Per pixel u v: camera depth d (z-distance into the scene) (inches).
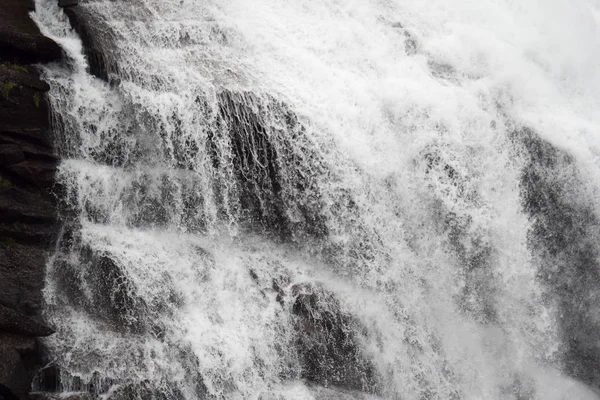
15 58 406.0
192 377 382.9
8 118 388.5
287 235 432.1
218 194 420.5
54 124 402.3
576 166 492.7
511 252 474.9
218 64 453.7
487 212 473.4
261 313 410.9
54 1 453.7
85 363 365.7
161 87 425.1
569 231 490.9
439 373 446.9
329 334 420.5
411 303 446.6
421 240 456.4
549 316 479.2
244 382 392.8
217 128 419.5
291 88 451.5
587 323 491.5
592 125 511.8
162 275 401.1
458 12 578.6
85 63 420.8
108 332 381.1
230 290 411.8
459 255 463.8
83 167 406.0
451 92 490.3
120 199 413.7
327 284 430.3
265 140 426.3
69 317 380.2
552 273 485.1
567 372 484.4
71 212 400.8
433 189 463.5
